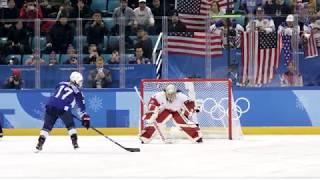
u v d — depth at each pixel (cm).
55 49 4288
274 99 4062
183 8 4241
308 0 4669
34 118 4156
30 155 2791
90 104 4144
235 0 4725
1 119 4172
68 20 4291
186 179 1925
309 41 4100
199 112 3753
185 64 4153
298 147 3094
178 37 4159
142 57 4200
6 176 2034
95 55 4216
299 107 4053
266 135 4009
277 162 2414
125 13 4400
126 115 4125
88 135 4116
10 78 4231
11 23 4444
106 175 2041
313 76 4112
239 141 3516
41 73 4203
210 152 2859
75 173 2105
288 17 4088
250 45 4109
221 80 3734
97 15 4297
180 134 3522
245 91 4084
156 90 3747
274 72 4103
